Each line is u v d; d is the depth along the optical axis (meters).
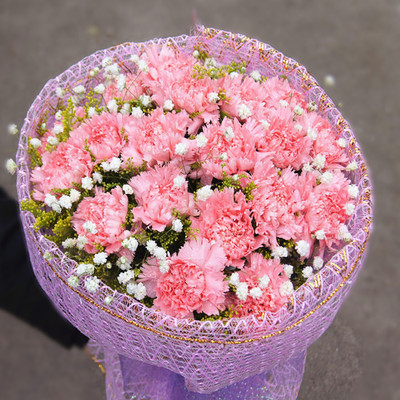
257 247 0.73
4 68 1.58
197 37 0.89
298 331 0.73
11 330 1.22
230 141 0.75
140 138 0.76
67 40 1.63
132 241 0.71
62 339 1.22
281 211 0.73
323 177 0.76
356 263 0.75
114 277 0.74
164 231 0.73
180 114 0.75
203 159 0.75
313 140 0.79
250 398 0.94
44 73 1.57
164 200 0.72
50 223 0.76
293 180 0.76
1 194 1.32
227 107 0.79
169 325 0.70
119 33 1.65
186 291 0.71
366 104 1.59
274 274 0.72
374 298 1.30
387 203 1.44
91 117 0.80
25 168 0.81
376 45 1.70
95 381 1.19
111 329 0.74
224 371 0.74
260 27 1.72
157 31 1.66
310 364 1.17
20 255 1.24
